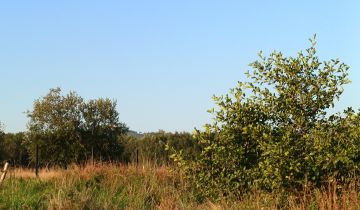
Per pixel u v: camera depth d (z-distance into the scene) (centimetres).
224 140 1115
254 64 1130
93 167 1617
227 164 1116
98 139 4341
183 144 3397
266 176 1024
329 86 1103
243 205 1030
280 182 1014
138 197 1284
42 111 4306
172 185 1377
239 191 1099
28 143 4319
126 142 4406
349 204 904
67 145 4284
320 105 1101
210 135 1141
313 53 1113
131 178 1479
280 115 1109
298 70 1109
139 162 1623
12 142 4466
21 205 1186
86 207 1138
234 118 1118
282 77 1107
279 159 1009
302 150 1029
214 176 1130
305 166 1011
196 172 1150
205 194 1148
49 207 1124
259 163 1030
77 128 4338
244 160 1116
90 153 4303
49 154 4297
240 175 1098
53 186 1411
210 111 1130
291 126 1084
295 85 1110
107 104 4453
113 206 1167
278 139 1064
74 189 1316
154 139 3500
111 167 1622
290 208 972
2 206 1171
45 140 4284
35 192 1361
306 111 1110
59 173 1591
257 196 1036
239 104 1120
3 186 1390
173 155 1176
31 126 4303
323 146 998
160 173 1498
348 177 1000
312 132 1042
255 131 1069
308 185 1002
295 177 1024
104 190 1366
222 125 1123
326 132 1050
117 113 4484
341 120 1071
